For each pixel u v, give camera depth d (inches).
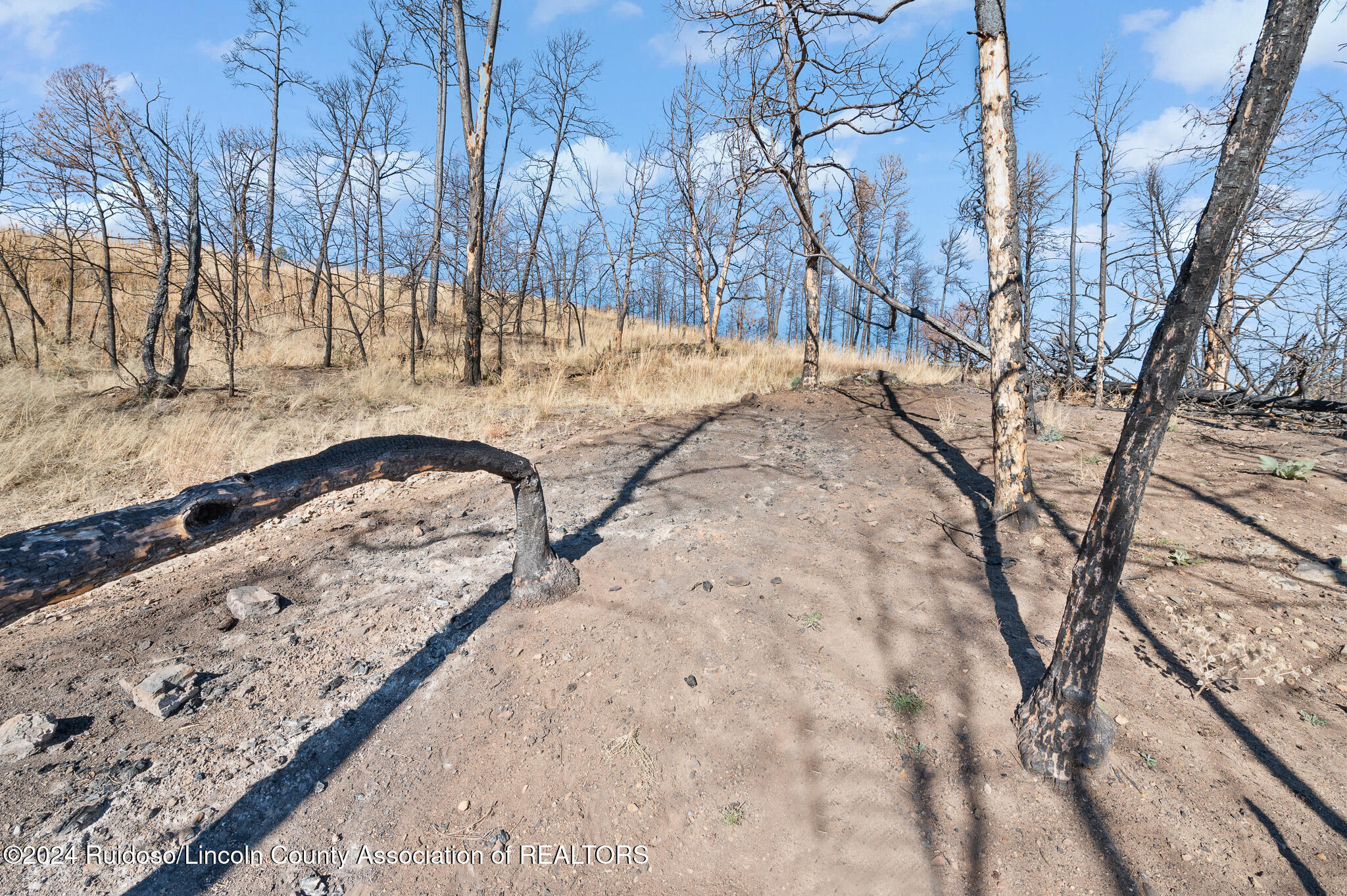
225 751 113.4
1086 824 96.9
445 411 369.7
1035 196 573.6
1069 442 251.8
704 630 140.1
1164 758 105.7
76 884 91.1
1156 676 123.0
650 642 137.3
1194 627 135.0
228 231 429.7
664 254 690.8
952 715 116.4
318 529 200.7
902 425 303.7
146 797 104.0
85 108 425.7
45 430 279.7
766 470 245.0
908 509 199.5
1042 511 187.5
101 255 601.3
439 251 557.3
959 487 212.8
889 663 129.3
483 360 597.3
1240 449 235.1
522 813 103.9
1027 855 93.4
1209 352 447.8
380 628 147.2
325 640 143.6
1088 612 99.5
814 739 113.2
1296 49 70.9
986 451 247.0
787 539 181.2
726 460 259.0
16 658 137.5
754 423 327.3
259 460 262.4
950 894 89.7
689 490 224.7
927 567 163.8
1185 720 112.8
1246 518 177.8
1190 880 88.7
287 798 105.6
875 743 112.0
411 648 140.2
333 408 368.5
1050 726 104.0
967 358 479.8
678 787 106.7
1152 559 160.6
